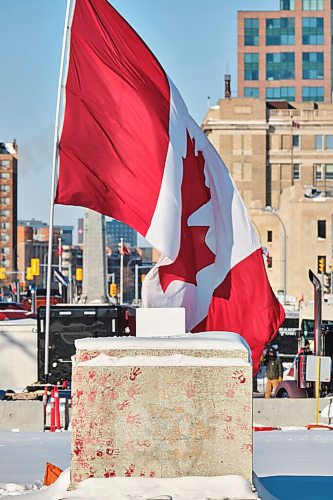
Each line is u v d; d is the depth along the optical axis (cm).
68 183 2952
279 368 4444
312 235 16600
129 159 2923
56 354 4209
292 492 1273
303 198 16712
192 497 1073
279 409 3080
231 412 1101
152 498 1061
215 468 1098
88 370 1108
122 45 2944
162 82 2934
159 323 2666
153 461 1101
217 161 2969
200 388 1102
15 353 4356
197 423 1101
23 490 1309
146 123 2908
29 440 2000
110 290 13550
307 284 16538
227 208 2947
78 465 1104
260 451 1755
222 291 2931
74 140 2945
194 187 2922
